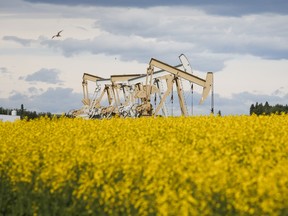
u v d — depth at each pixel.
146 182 22.36
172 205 19.34
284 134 30.81
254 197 19.44
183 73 69.06
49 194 24.88
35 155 28.78
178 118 39.16
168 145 27.31
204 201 19.38
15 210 24.45
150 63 70.00
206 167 21.98
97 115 84.44
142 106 71.88
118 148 28.64
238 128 32.19
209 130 32.69
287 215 18.50
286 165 22.36
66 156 28.36
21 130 36.88
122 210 21.66
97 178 23.39
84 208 23.20
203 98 68.50
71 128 35.72
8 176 27.97
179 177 22.34
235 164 23.44
